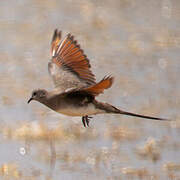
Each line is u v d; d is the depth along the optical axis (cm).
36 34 2302
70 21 2464
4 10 2572
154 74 1958
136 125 1605
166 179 1319
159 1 2748
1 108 1684
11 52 2114
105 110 1005
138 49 2186
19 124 1583
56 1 2730
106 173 1343
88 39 2269
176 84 1873
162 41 2278
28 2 2697
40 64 2009
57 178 1316
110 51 2159
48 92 1001
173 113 1666
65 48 1077
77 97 985
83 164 1390
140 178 1322
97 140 1520
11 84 1841
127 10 2638
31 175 1331
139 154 1442
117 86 1847
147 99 1756
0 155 1436
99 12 2588
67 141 1512
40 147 1484
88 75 1040
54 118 1623
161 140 1512
